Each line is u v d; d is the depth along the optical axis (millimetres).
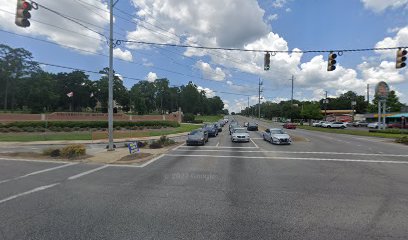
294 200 7285
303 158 15719
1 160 14664
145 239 4855
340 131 42594
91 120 50375
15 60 80812
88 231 5191
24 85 84125
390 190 8367
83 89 109812
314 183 9328
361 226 5480
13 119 43281
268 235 5051
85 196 7629
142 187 8711
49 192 8055
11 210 6406
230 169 12125
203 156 16625
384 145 23391
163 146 22219
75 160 14625
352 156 16578
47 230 5238
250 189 8477
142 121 53250
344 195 7793
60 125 43062
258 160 14953
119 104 111188
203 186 8859
